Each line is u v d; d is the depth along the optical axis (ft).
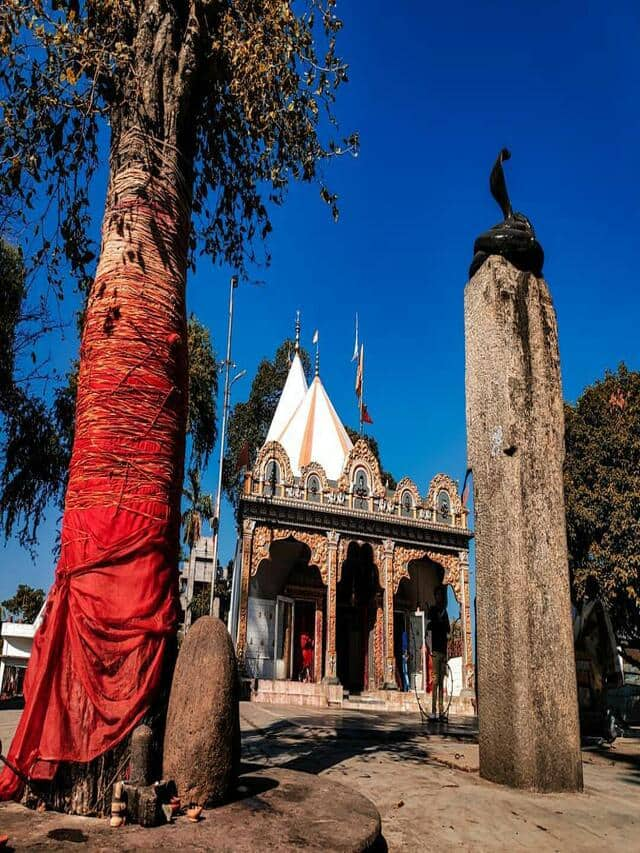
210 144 25.76
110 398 13.79
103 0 17.24
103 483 13.17
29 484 42.32
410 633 103.60
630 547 54.19
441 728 37.11
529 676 17.31
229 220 27.86
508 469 19.25
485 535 19.58
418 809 13.97
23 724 11.35
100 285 14.83
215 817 10.46
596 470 58.13
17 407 41.47
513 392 19.76
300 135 24.81
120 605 12.32
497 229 21.83
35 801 11.05
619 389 61.67
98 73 17.37
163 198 15.94
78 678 11.71
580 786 16.89
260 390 138.82
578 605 53.01
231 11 20.25
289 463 93.56
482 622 19.01
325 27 24.30
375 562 95.81
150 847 8.89
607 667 43.34
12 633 73.67
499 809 14.19
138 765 10.78
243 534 88.33
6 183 21.86
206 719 11.30
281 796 11.98
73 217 23.15
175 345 14.97
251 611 90.02
